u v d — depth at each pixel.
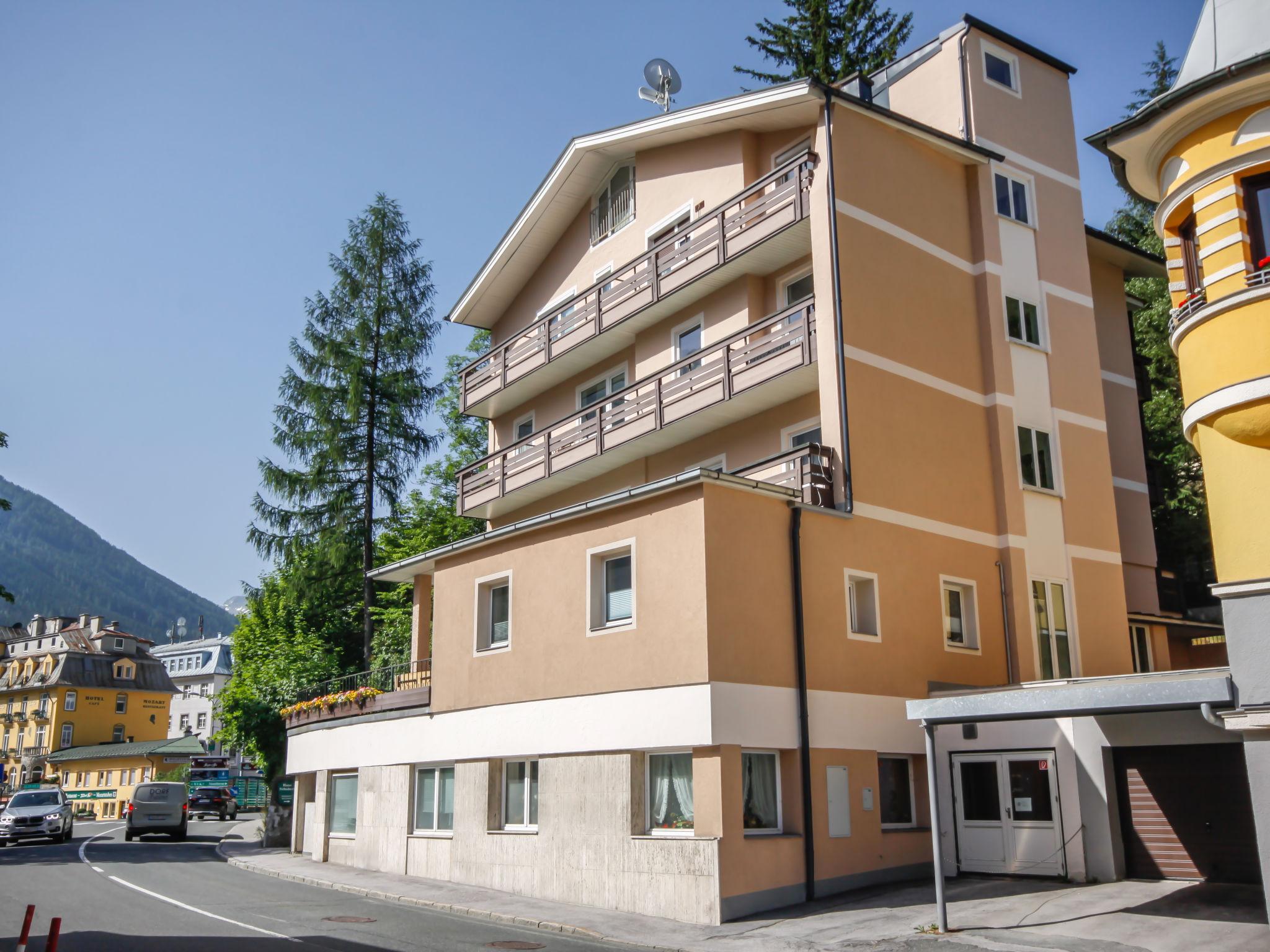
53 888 19.36
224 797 52.97
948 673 20.09
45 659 87.25
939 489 20.98
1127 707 12.95
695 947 13.66
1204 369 14.20
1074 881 16.66
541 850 18.59
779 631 17.52
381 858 23.12
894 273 21.44
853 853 17.47
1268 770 11.98
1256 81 13.94
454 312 33.12
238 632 46.00
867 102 21.66
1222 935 12.42
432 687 22.17
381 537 43.12
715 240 23.62
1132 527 26.00
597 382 28.72
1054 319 24.19
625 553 18.45
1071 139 26.17
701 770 16.17
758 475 20.72
